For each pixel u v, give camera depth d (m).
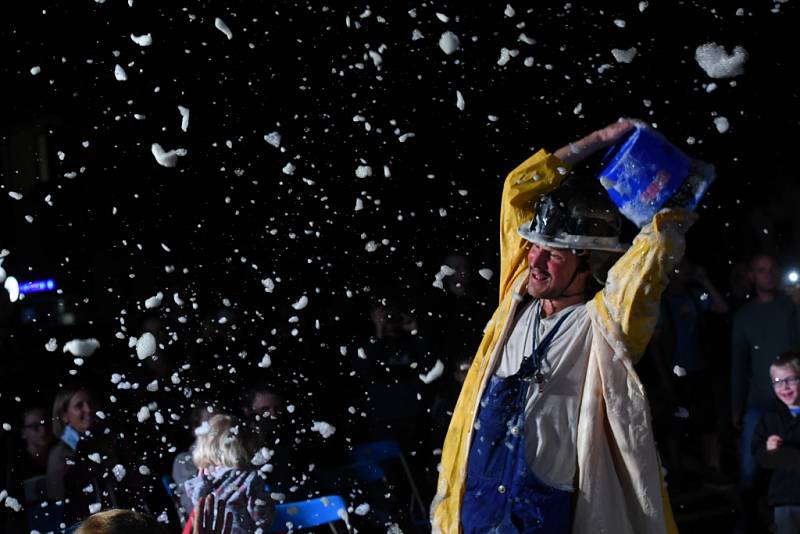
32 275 7.30
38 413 4.61
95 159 7.75
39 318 7.18
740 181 9.46
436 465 6.20
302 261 8.09
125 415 5.57
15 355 6.11
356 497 5.76
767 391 5.80
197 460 3.95
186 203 8.04
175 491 4.75
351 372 6.43
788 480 4.62
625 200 2.39
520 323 2.47
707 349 7.01
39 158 7.54
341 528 4.68
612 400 2.23
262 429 5.19
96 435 4.58
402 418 6.21
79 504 4.46
